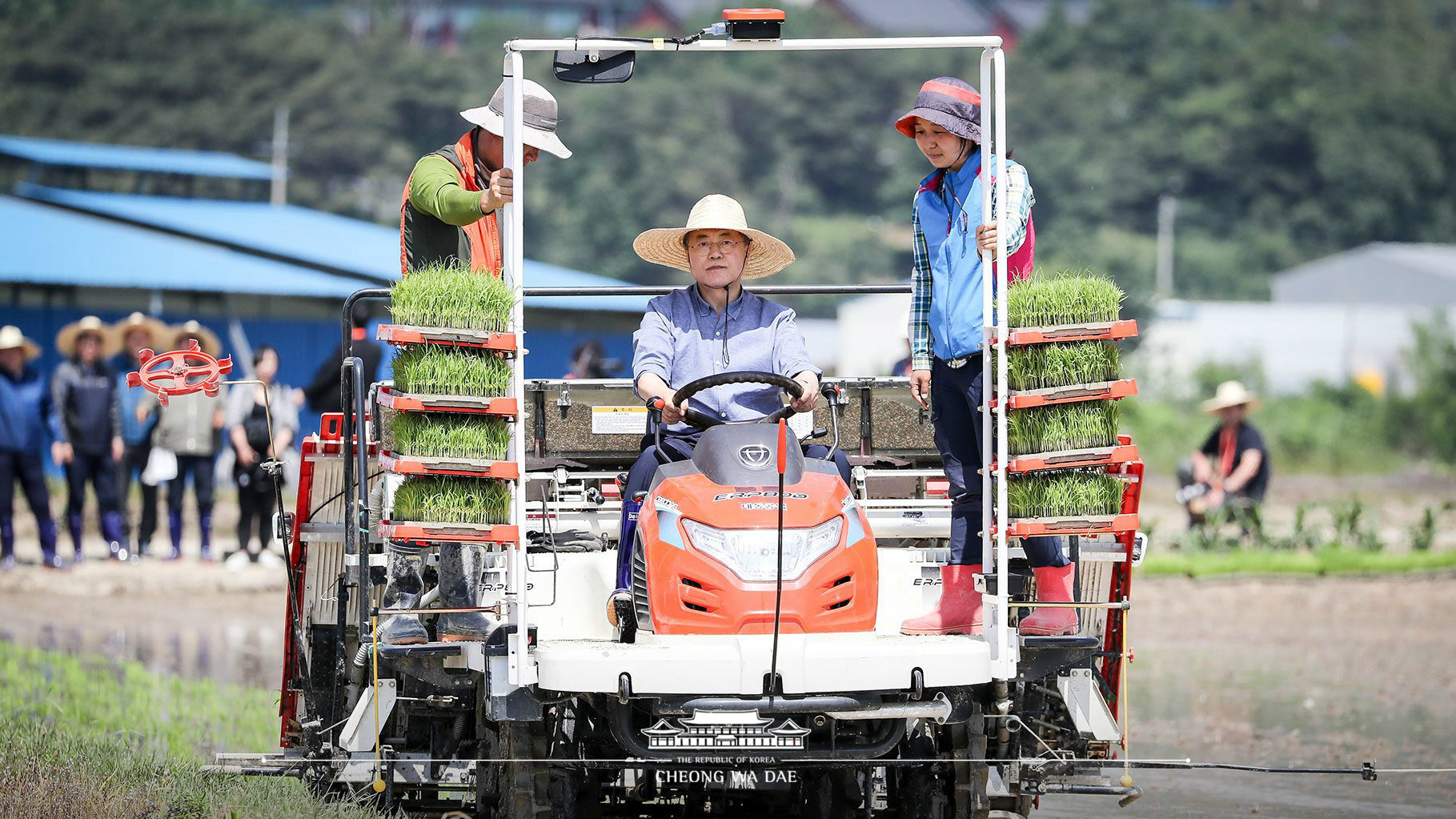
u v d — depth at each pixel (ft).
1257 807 101.30
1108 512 76.33
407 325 71.77
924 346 86.33
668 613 75.61
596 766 76.38
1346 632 185.78
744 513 76.48
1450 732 125.18
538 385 94.27
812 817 82.38
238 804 80.53
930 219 85.20
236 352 322.14
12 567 209.97
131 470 228.84
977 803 79.51
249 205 422.41
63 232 335.47
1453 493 460.96
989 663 75.20
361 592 75.82
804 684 71.82
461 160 92.43
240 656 153.07
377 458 86.33
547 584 83.56
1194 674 155.43
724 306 88.33
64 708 113.50
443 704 82.02
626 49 79.15
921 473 94.79
